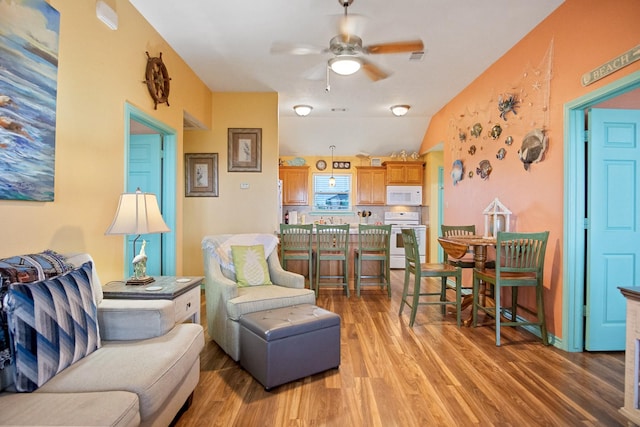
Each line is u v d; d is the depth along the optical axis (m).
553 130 2.93
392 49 2.91
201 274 4.92
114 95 2.52
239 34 3.27
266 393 2.15
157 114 3.22
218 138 4.94
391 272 6.71
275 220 4.94
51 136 1.88
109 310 1.83
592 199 2.75
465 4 2.76
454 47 3.51
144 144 3.66
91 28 2.25
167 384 1.49
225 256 3.15
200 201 4.95
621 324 2.79
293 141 7.39
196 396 2.11
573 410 1.97
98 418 1.14
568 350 2.79
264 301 2.63
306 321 2.33
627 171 2.77
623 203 2.77
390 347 2.88
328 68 3.71
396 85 4.63
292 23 3.07
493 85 3.91
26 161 1.71
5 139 1.60
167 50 3.44
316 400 2.07
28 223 1.75
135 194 2.24
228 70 4.14
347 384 2.27
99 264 2.36
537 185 3.15
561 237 2.85
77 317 1.55
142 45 2.93
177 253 3.73
